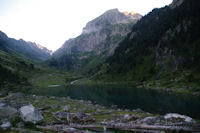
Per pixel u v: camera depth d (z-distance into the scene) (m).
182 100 61.66
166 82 109.06
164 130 22.94
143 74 162.12
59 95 93.50
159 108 51.12
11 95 64.56
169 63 139.38
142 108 52.44
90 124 26.81
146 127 24.20
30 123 22.78
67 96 88.25
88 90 121.25
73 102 62.03
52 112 37.81
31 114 24.30
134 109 51.41
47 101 60.22
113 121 29.61
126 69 196.50
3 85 117.69
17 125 21.11
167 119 29.09
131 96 80.06
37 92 109.94
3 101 46.66
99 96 86.12
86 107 50.62
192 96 68.62
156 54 171.62
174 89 88.69
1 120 21.48
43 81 198.88
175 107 51.19
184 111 45.69
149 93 85.31
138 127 24.44
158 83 114.50
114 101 69.00
